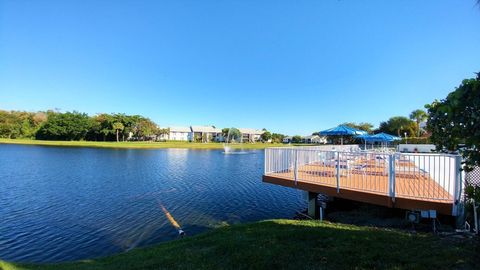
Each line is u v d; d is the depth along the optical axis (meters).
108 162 29.73
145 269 4.57
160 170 24.39
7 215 11.16
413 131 40.88
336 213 9.48
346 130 13.38
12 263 6.62
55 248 8.12
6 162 28.42
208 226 9.97
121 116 73.38
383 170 10.39
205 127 105.19
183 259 4.85
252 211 11.80
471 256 4.00
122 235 9.11
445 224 6.95
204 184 18.02
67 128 69.44
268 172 10.24
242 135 101.00
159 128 86.56
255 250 4.86
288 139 101.44
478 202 3.03
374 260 4.11
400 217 8.12
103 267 5.23
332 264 4.08
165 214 11.38
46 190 15.79
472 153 2.55
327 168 11.16
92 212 11.62
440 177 7.62
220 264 4.41
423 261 3.93
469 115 2.41
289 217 10.80
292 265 4.12
